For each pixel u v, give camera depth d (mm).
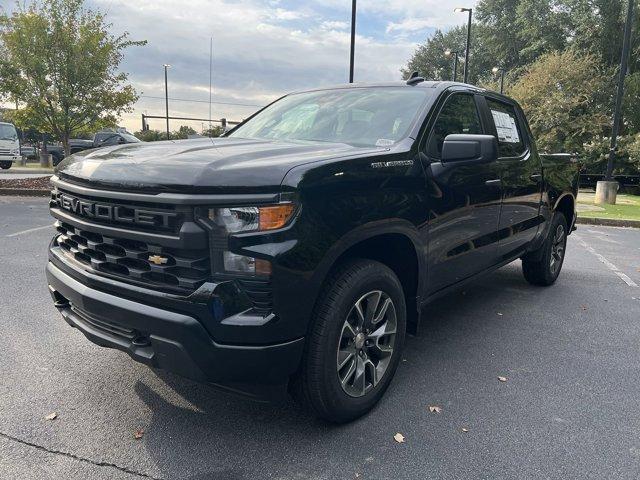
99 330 2805
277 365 2443
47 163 26500
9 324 4223
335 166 2604
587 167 22375
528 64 38625
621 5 27000
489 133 4293
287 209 2363
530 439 2811
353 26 14250
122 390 3227
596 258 7746
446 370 3652
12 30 13344
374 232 2812
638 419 3043
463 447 2723
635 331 4508
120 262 2598
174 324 2377
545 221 5410
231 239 2324
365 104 3805
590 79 24297
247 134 4094
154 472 2471
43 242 7297
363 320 2908
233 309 2354
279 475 2471
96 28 13852
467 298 5438
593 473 2531
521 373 3629
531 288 5887
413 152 3211
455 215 3559
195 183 2328
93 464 2514
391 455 2643
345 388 2826
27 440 2686
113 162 2697
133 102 14828
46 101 13852
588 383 3496
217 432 2811
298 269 2400
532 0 37656
